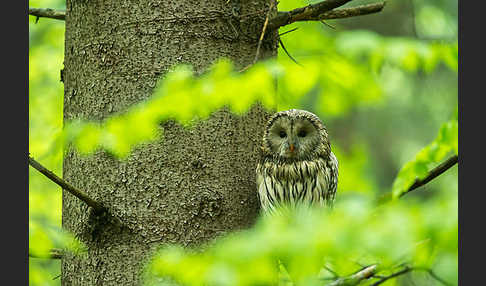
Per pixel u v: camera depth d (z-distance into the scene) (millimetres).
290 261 5012
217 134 8695
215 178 8617
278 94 11188
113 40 8742
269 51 9195
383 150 22375
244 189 8797
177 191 8469
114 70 8688
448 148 6711
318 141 11125
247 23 8906
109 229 8391
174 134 8547
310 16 8758
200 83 6812
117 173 8516
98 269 8398
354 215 4762
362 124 22469
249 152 8906
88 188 8609
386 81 19625
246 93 6867
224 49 8734
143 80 8594
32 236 5887
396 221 4656
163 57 8617
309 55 9648
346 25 20688
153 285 7883
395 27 20500
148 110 6910
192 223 8438
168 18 8664
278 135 11047
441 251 4973
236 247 4855
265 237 4855
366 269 6484
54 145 7863
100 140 7121
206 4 8750
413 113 22094
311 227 4824
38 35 15945
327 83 10953
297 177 10953
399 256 5062
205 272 5098
